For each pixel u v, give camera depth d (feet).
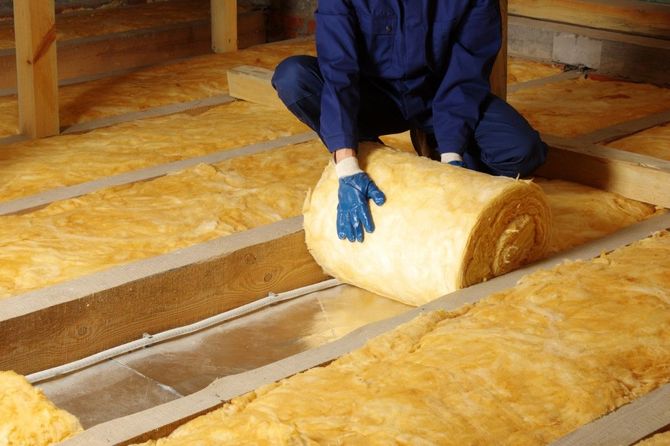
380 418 7.75
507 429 7.70
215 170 13.83
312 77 11.86
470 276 10.36
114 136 15.69
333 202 11.21
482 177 10.63
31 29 15.05
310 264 11.87
